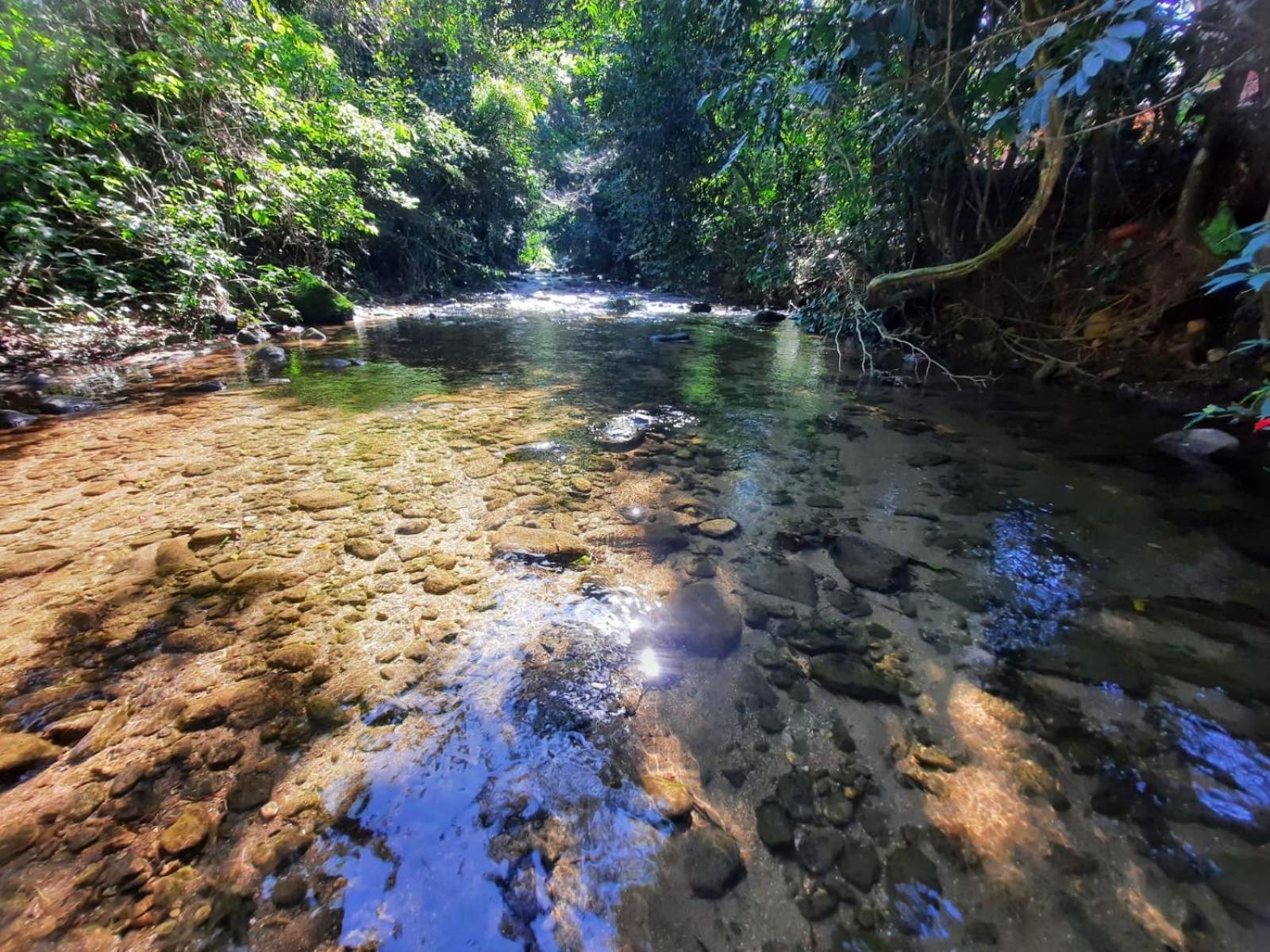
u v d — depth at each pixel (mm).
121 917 812
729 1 5125
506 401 3457
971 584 1638
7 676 1252
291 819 956
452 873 879
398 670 1286
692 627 1447
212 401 3391
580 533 1896
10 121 4430
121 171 5020
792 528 1953
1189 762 1077
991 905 851
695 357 4988
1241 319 3158
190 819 952
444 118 9945
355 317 7371
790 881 884
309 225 6895
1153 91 3625
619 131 9352
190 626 1421
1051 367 4027
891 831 958
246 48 6043
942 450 2680
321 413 3164
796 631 1442
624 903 850
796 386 3949
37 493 2135
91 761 1056
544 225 16500
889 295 5238
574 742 1115
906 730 1156
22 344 4297
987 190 4285
